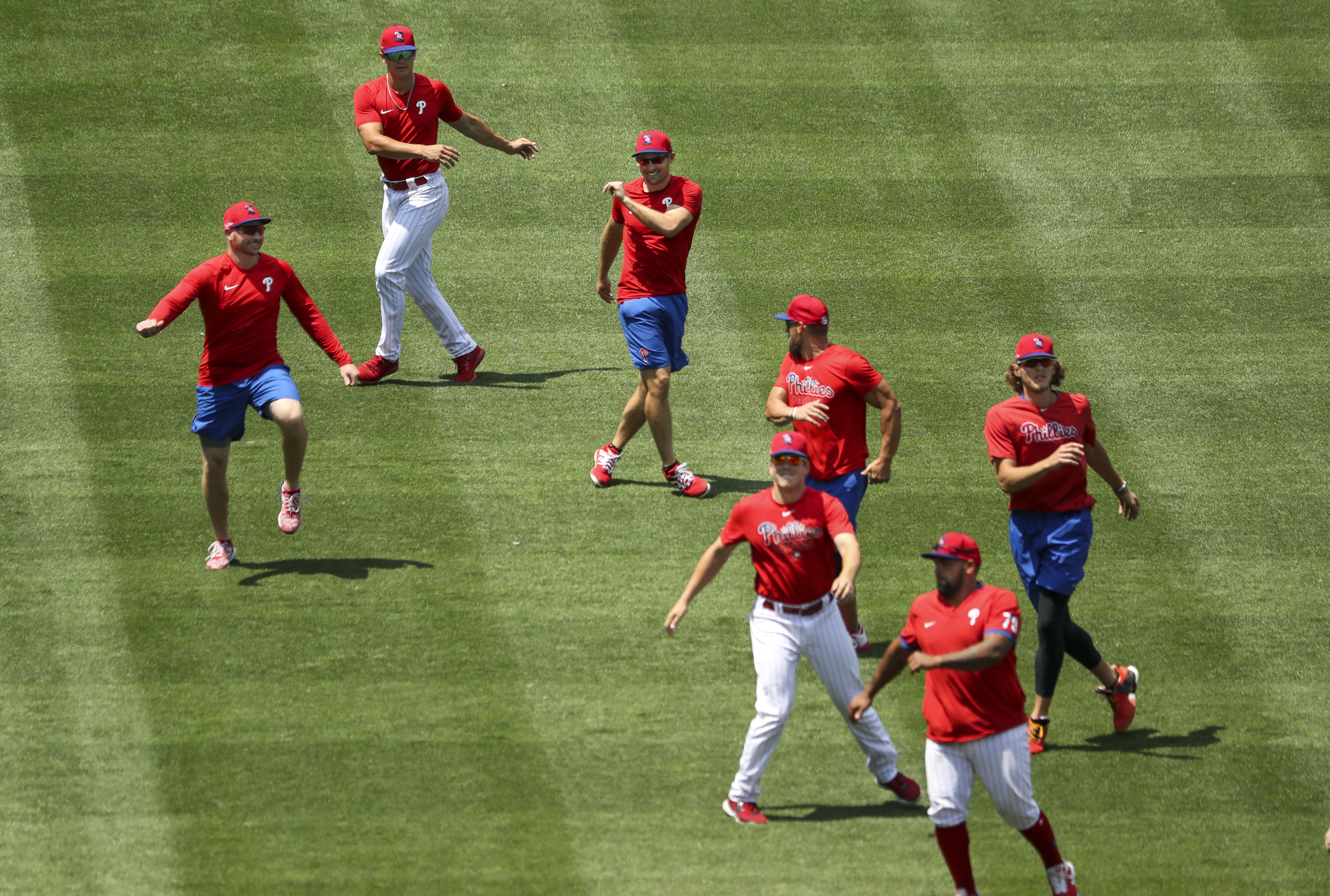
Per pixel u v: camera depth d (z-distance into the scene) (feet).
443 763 88.74
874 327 145.79
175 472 120.06
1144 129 179.42
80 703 92.94
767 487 120.67
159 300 144.66
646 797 86.48
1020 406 90.22
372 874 79.25
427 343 144.46
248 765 88.02
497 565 109.40
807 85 186.29
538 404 132.67
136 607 102.78
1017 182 170.50
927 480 123.03
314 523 113.91
